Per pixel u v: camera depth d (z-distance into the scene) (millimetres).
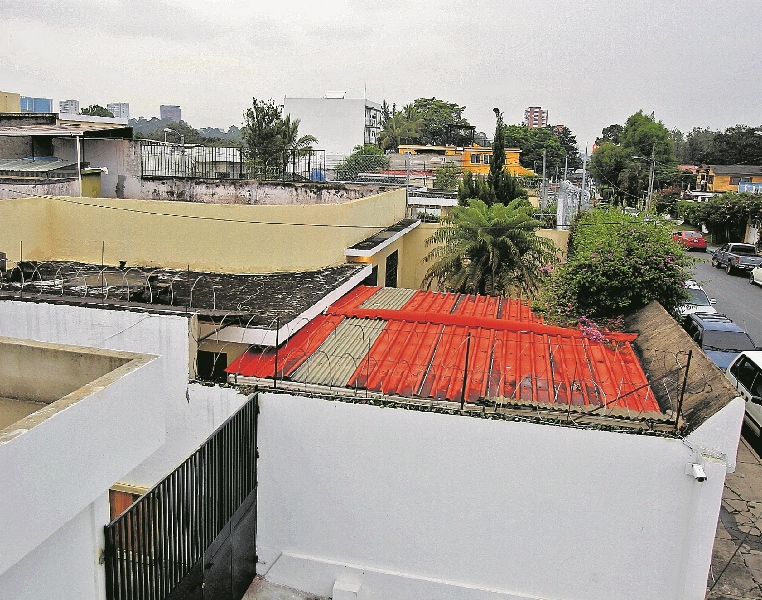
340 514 8172
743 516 10211
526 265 17922
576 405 7855
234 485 7746
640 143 71250
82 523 5188
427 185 38062
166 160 20359
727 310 24625
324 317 10883
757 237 41406
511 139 75938
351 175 39469
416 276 20750
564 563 7648
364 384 8344
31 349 5836
